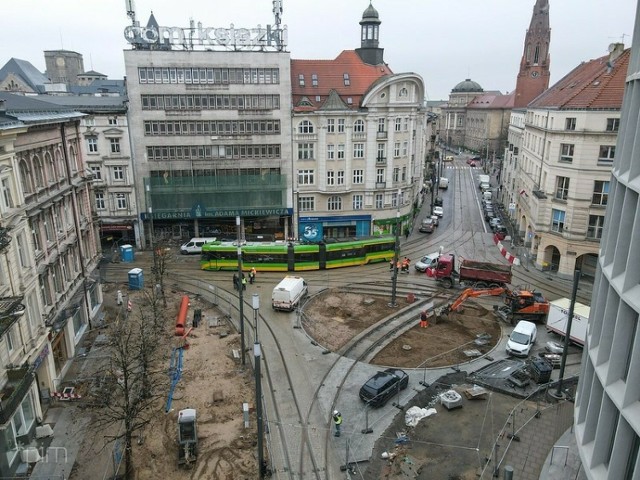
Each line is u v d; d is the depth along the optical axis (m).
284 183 63.28
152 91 58.66
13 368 24.47
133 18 58.19
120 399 28.95
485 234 73.31
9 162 26.66
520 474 22.27
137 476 23.41
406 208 69.56
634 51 17.67
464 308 44.47
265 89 60.31
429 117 114.56
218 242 56.84
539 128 58.72
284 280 45.59
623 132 18.61
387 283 51.47
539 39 116.06
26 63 111.88
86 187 41.25
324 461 24.66
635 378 14.73
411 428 26.70
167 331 39.25
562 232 52.66
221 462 24.45
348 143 62.88
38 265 30.25
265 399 30.06
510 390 30.09
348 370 33.53
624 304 15.75
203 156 61.47
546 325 39.56
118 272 54.75
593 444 18.03
